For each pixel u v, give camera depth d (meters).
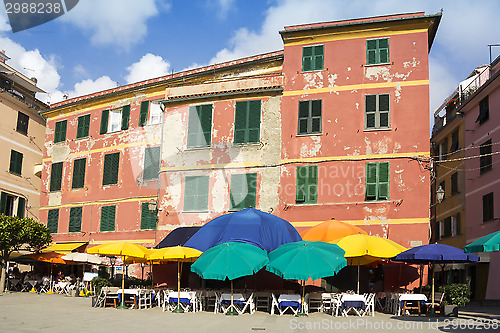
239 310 16.84
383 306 19.02
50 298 21.92
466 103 30.22
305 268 14.73
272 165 22.55
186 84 26.39
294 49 23.31
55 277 29.19
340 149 21.66
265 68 25.16
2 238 24.09
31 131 35.00
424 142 20.72
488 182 27.56
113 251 17.44
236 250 15.62
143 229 26.39
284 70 23.23
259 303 19.30
